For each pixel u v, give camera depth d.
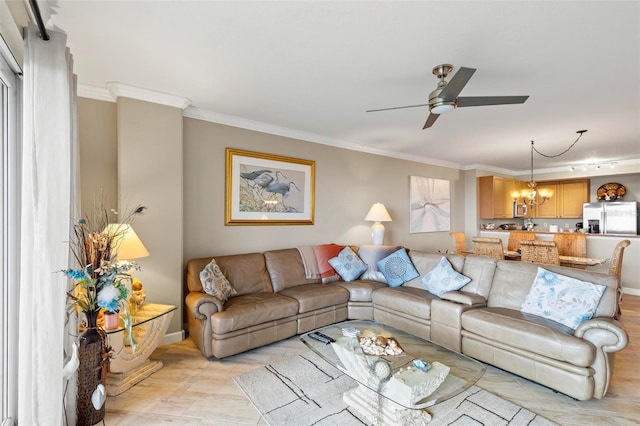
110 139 2.96
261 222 3.97
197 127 3.47
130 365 2.29
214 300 2.73
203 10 1.77
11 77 1.60
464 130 4.17
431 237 6.32
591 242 5.34
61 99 1.52
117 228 2.37
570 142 4.77
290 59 2.34
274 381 2.39
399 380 1.83
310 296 3.32
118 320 2.24
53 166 1.50
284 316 3.05
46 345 1.45
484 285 3.15
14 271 1.63
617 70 2.46
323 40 2.08
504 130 4.15
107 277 1.90
